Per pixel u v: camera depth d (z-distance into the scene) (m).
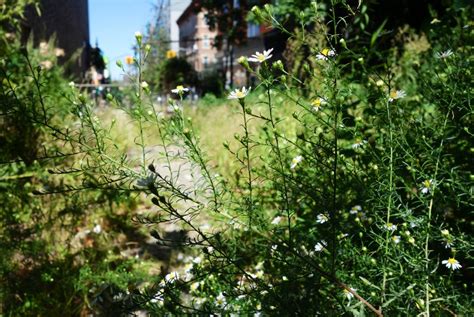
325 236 0.38
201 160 0.34
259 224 0.36
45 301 0.50
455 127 0.43
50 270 0.54
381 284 0.33
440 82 0.46
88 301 0.51
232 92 0.33
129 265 0.58
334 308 0.31
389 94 0.38
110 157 0.35
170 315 0.34
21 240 0.55
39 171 0.58
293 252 0.31
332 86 0.34
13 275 0.53
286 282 0.30
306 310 0.29
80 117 0.36
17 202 0.58
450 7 0.68
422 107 0.55
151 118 0.36
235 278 0.46
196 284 0.43
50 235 0.60
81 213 0.61
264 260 0.41
